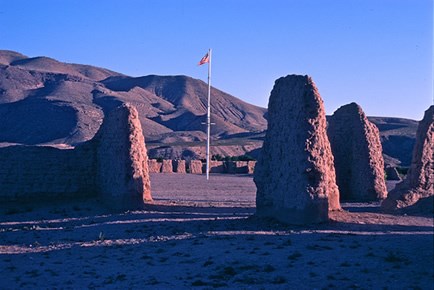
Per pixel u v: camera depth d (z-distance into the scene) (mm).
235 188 41406
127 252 15734
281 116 20047
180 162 64625
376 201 28203
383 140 89562
